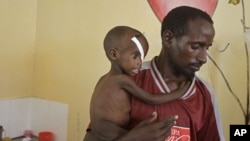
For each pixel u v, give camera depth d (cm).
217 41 111
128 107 54
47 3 157
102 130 52
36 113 166
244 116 107
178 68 53
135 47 54
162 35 53
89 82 143
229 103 110
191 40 48
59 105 156
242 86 107
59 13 152
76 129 149
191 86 56
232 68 108
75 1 146
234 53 107
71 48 149
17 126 164
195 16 49
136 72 55
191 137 56
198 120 57
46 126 161
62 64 153
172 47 51
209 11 111
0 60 153
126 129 54
